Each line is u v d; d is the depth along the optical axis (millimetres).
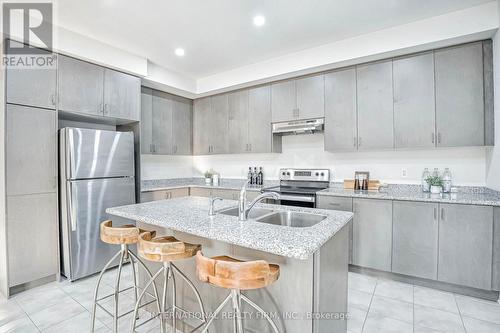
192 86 4355
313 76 3475
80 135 2811
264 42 3098
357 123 3156
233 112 4250
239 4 2350
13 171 2469
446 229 2457
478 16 2373
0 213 2508
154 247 1533
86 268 2846
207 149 4590
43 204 2658
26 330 1961
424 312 2168
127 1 2291
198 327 1714
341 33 2889
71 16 2527
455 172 2934
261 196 1774
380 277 2834
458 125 2627
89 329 1968
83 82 2973
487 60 2514
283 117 3727
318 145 3820
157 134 4156
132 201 3309
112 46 3168
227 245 1699
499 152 2406
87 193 2855
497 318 2076
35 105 2605
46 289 2586
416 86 2816
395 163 3262
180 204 2309
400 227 2672
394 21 2645
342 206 2992
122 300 2387
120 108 3328
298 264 1420
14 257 2467
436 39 2547
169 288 2061
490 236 2289
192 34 2896
